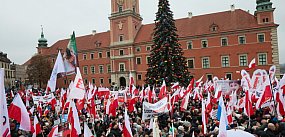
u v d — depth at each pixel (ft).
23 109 27.71
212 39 205.98
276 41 182.70
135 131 39.42
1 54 345.31
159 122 45.42
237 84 75.72
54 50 304.09
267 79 43.70
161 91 63.46
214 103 57.06
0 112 21.35
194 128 37.24
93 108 46.09
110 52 250.57
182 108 52.85
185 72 141.18
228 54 198.80
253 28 189.57
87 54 271.90
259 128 32.63
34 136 30.91
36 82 259.19
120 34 245.04
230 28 200.54
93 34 287.89
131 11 240.94
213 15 221.66
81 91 37.35
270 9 185.88
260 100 44.11
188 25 226.38
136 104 68.33
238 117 43.91
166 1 144.05
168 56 137.80
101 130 40.86
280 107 40.98
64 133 32.35
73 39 42.88
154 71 141.69
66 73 42.63
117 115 52.65
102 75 260.62
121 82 244.42
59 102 65.62
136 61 238.27
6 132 21.70
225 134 22.02
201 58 209.77
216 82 77.36
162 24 142.00
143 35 242.58
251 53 190.29
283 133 31.35
